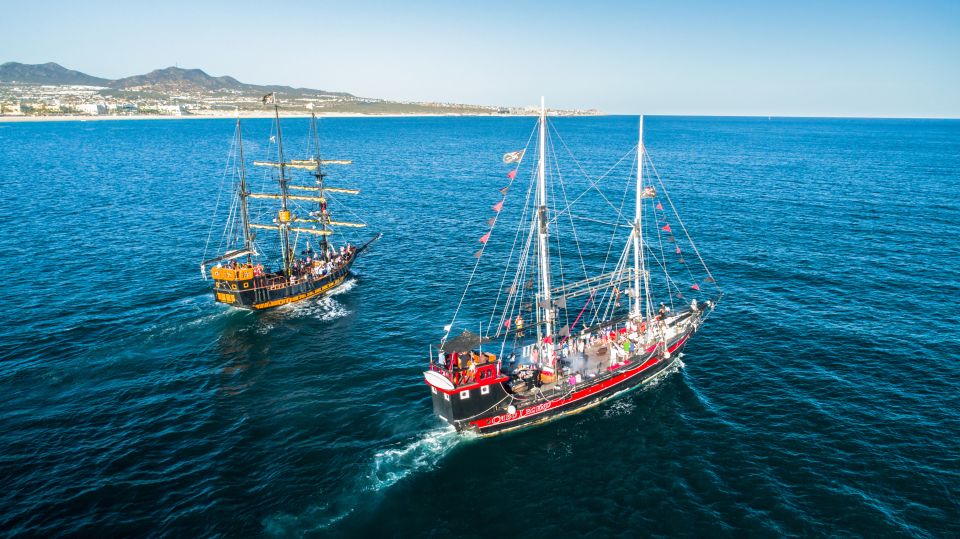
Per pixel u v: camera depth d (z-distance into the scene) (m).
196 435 38.31
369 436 38.69
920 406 41.06
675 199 116.50
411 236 90.69
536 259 76.56
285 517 31.28
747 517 31.34
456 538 30.30
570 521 31.50
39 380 44.72
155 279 68.31
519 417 39.59
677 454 36.97
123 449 36.53
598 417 41.59
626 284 65.81
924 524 30.44
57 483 33.09
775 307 59.12
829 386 44.03
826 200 114.31
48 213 101.00
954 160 192.88
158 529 30.03
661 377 46.41
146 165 174.50
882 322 54.84
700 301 61.25
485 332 54.75
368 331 55.31
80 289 64.12
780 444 37.44
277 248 85.81
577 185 137.00
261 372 47.19
